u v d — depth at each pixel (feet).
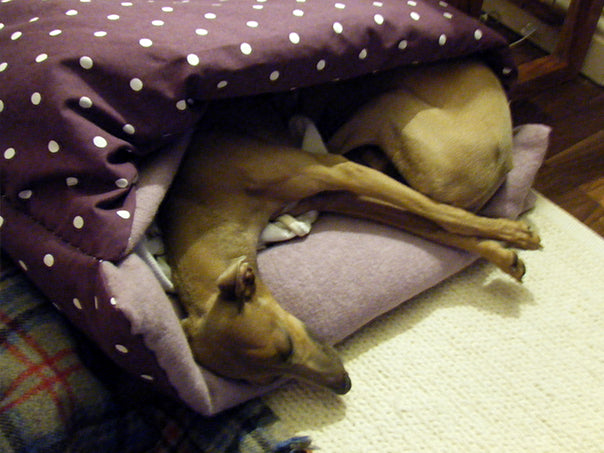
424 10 3.73
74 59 3.04
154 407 3.47
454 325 3.94
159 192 3.24
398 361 3.77
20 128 3.07
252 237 3.53
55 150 3.01
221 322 3.05
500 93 3.97
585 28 5.43
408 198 3.74
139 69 3.06
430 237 3.97
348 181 3.68
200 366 3.23
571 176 4.97
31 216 3.14
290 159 3.62
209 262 3.31
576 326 3.93
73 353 3.22
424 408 3.58
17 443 2.86
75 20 3.27
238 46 3.19
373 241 3.90
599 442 3.46
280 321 3.16
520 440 3.47
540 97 5.67
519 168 4.21
